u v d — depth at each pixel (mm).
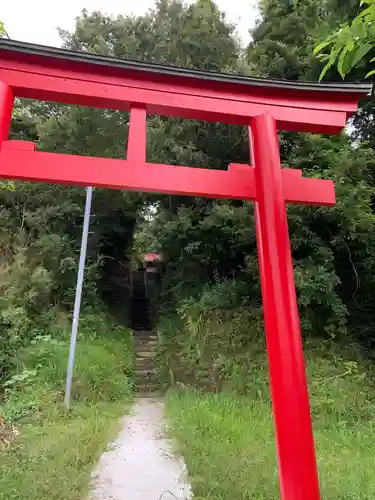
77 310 6934
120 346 9602
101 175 3041
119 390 7520
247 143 9469
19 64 3135
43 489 3422
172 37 9773
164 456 4535
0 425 5281
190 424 5402
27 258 9148
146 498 3500
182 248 10219
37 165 2973
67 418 5832
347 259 8797
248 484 3535
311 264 7816
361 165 7969
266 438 4941
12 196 10000
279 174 3242
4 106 3018
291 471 2568
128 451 4703
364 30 1886
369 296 8969
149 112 3408
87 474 3832
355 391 6707
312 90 3471
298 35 10062
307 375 6984
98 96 3223
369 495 3512
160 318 11922
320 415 6164
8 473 3742
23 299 8320
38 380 6703
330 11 9391
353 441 5230
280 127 3557
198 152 9203
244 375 7348
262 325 8180
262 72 9648
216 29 9969
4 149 2973
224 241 9406
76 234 10539
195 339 8578
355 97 3584
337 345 7785
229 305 8836
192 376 8086
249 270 8727
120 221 12438
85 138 9586
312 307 8031
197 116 3438
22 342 7586
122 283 14781
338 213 7691
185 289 10672
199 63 9898
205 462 4031
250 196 3232
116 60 3201
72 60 3160
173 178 3145
